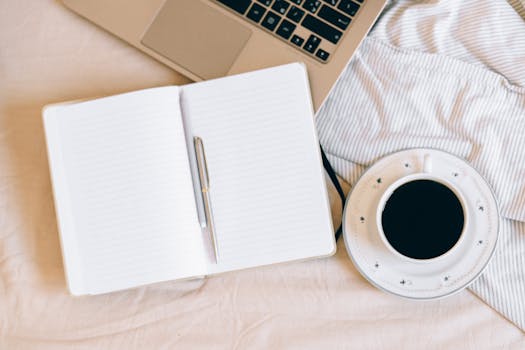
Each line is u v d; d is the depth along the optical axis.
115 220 0.60
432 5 0.65
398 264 0.59
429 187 0.57
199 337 0.63
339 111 0.66
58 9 0.68
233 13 0.64
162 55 0.64
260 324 0.63
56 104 0.61
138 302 0.64
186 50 0.64
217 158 0.61
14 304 0.65
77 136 0.60
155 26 0.65
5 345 0.64
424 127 0.64
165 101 0.60
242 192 0.60
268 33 0.63
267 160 0.60
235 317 0.63
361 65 0.66
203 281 0.65
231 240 0.60
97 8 0.65
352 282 0.63
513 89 0.64
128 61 0.67
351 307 0.63
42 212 0.66
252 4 0.63
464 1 0.66
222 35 0.64
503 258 0.62
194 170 0.61
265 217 0.60
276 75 0.61
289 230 0.60
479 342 0.61
